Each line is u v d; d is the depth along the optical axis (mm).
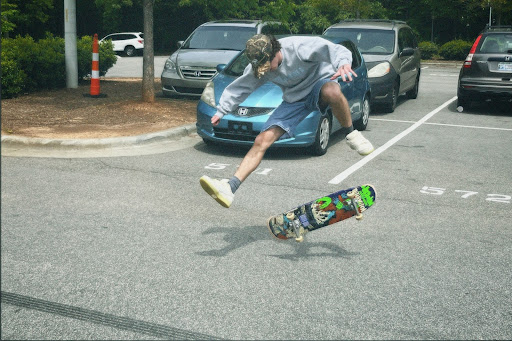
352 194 4488
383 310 3879
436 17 33156
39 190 6430
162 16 42156
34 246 4836
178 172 7445
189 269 4465
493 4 27953
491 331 3648
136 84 16281
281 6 13641
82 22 42812
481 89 12828
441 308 3936
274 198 6453
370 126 11352
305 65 4488
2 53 12469
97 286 4129
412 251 4977
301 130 8180
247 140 8281
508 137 10508
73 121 10219
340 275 4426
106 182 6852
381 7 33406
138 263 4555
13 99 12320
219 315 3746
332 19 34094
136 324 3607
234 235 5246
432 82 19844
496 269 4637
